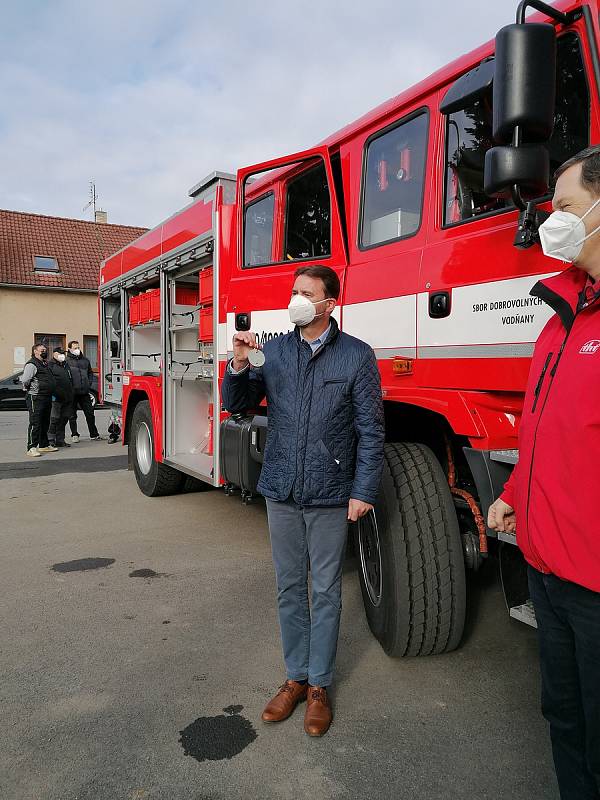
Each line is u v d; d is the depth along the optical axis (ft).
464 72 10.14
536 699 9.66
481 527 9.71
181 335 21.15
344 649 11.35
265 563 16.02
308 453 8.62
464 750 8.40
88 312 83.97
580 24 8.45
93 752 8.36
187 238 19.27
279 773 7.94
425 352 10.78
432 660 10.90
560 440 5.25
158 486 23.04
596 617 5.22
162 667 10.64
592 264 5.38
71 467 30.81
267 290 15.01
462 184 10.22
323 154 13.26
